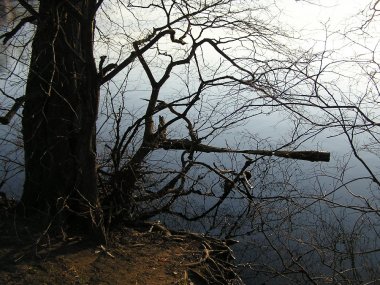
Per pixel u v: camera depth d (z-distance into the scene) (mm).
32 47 5562
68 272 4898
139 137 6512
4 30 5461
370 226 6367
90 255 5332
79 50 5695
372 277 6152
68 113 5719
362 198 6016
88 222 5691
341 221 6434
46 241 5395
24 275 4695
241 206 6848
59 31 5418
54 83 5562
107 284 4809
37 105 5715
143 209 6719
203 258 5691
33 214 5887
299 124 6012
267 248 6609
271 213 6414
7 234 5418
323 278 6145
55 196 5801
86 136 5410
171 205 6844
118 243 5793
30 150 5852
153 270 5262
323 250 6262
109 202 6047
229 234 6707
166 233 6355
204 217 6723
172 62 5770
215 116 6066
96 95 5309
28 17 5348
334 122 5645
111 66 5387
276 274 6160
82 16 5074
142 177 6602
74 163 5754
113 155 6000
